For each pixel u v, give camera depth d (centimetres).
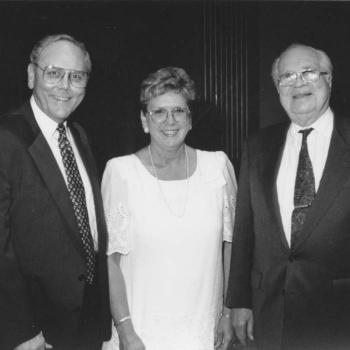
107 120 569
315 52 227
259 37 459
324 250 215
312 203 216
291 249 221
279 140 238
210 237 236
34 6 516
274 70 240
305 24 455
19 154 206
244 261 243
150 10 545
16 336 203
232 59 457
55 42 222
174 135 231
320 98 224
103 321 236
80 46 228
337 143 219
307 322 222
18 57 508
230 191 252
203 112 454
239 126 457
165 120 229
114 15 552
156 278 231
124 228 232
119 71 565
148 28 554
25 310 205
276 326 229
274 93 461
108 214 235
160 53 553
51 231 210
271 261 229
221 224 242
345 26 447
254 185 235
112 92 567
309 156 225
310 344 222
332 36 449
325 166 217
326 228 214
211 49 459
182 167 243
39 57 222
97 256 233
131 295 235
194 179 241
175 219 232
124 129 570
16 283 203
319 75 224
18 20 509
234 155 454
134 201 233
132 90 566
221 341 250
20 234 208
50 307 215
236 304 243
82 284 217
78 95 227
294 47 231
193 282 233
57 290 214
